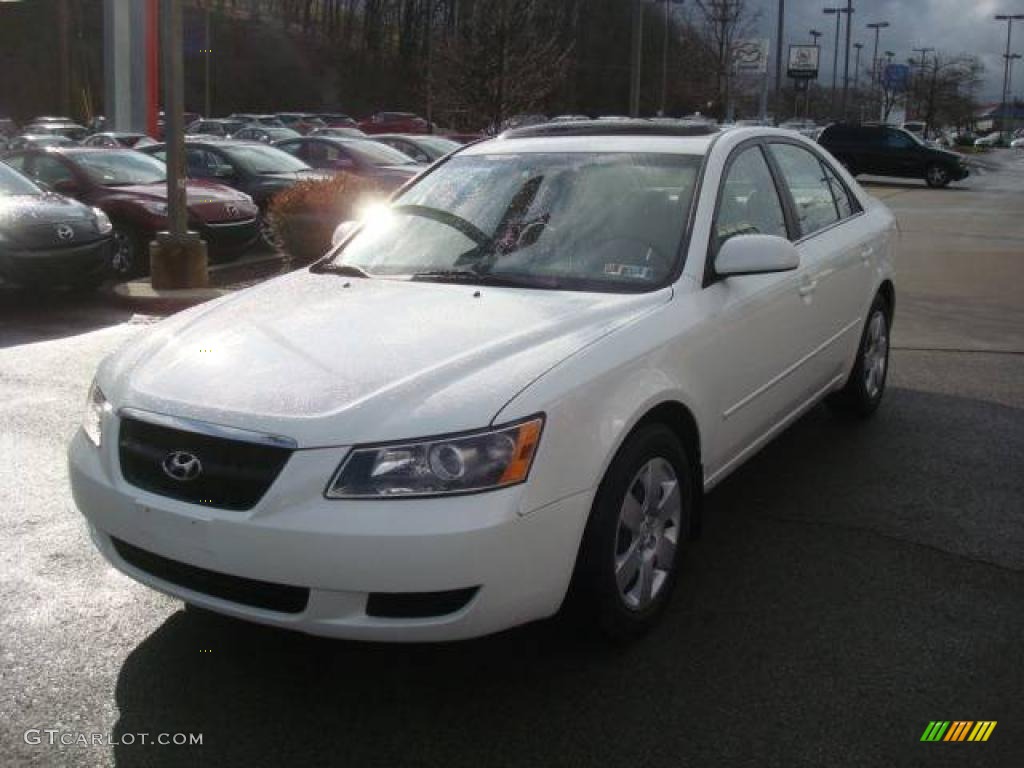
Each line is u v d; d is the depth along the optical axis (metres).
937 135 89.19
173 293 10.40
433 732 3.06
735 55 35.25
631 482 3.37
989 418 6.25
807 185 5.34
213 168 15.22
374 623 2.91
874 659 3.44
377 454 2.90
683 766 2.89
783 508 4.79
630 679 3.33
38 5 72.38
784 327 4.56
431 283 4.07
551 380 3.11
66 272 9.92
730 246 3.94
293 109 78.31
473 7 29.00
